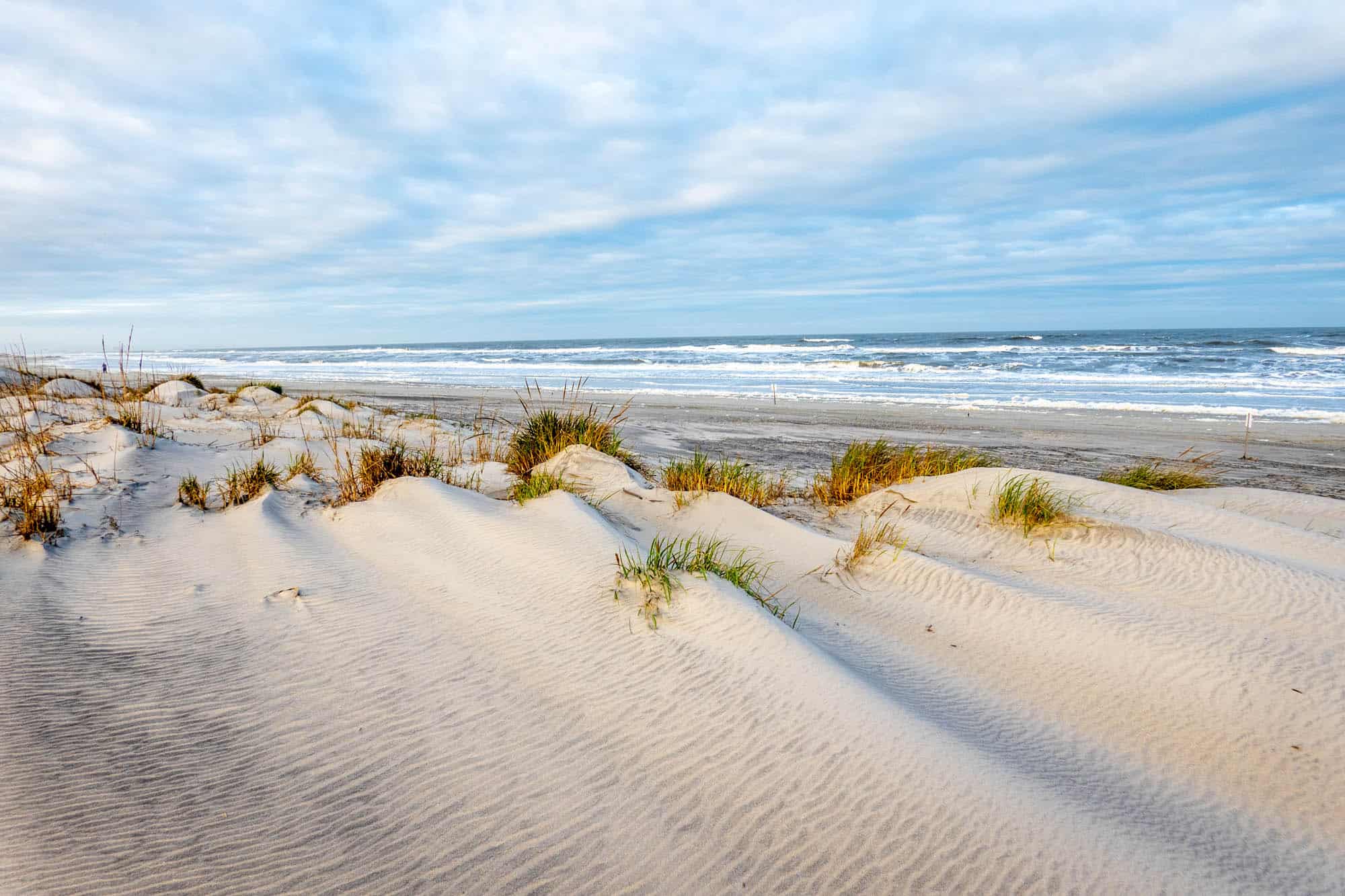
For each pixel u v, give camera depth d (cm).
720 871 219
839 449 1223
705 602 382
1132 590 453
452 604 407
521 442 821
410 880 213
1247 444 1291
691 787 255
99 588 407
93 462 650
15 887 198
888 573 493
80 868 208
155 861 214
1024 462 1102
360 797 249
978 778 256
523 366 4334
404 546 496
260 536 507
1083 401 2036
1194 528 588
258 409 1288
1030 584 471
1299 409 1767
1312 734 299
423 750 276
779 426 1563
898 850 225
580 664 339
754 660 332
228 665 333
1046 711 329
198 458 732
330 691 315
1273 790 273
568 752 276
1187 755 295
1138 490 668
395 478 641
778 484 813
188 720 289
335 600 409
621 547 462
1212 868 228
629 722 294
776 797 248
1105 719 321
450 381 3112
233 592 414
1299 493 820
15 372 1282
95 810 233
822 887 213
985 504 635
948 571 479
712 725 288
